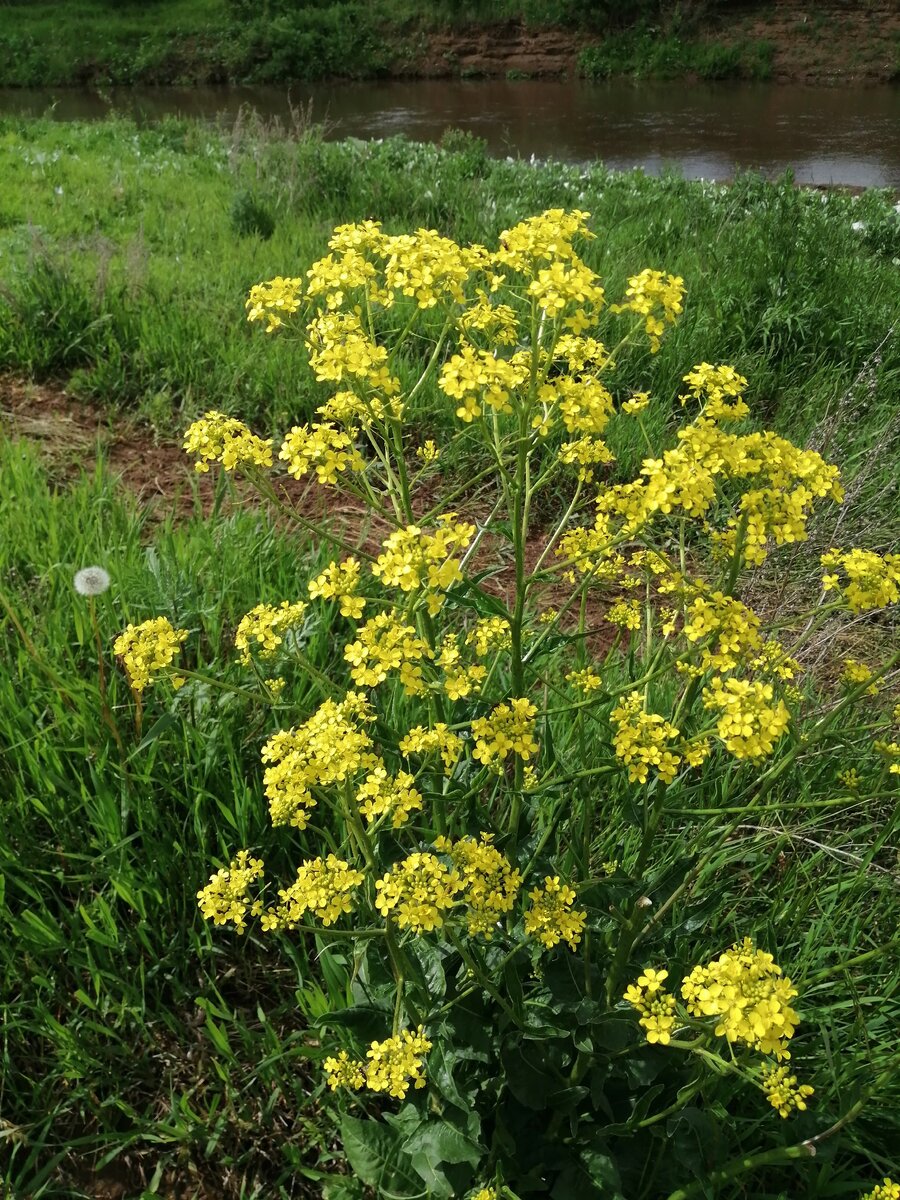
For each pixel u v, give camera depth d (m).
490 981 1.95
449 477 5.06
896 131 21.06
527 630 2.60
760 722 1.82
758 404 6.02
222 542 3.89
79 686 3.07
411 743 1.90
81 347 5.93
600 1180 2.08
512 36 31.53
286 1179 2.42
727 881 2.72
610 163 18.09
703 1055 1.81
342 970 2.51
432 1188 2.04
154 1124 2.40
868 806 3.23
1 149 12.34
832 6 29.92
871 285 7.32
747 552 2.04
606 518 2.31
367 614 3.60
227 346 5.99
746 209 9.98
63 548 3.90
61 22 33.62
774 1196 2.20
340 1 34.06
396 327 5.79
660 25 30.62
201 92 30.06
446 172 11.38
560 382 1.92
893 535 4.62
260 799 2.90
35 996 2.59
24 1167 2.34
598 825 2.97
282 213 9.12
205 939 2.78
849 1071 2.25
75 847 2.88
